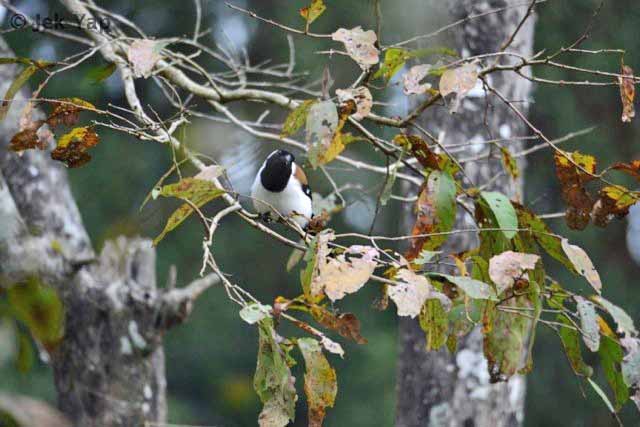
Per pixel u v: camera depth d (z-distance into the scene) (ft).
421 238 24.47
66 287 34.60
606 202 25.90
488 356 23.91
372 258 21.24
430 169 25.43
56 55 69.51
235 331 77.66
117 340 34.99
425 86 23.59
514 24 37.52
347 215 70.38
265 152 51.80
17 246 29.91
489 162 37.09
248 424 76.07
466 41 37.40
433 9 37.76
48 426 13.76
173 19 72.43
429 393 36.37
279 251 78.18
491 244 24.90
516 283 23.27
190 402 76.59
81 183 71.72
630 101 24.04
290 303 22.30
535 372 69.77
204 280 36.35
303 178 38.86
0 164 36.52
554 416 68.85
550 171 67.67
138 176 73.20
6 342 15.65
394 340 75.92
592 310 23.40
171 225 23.13
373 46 23.53
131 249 35.63
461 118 37.17
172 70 32.89
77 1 33.40
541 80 24.84
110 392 34.86
